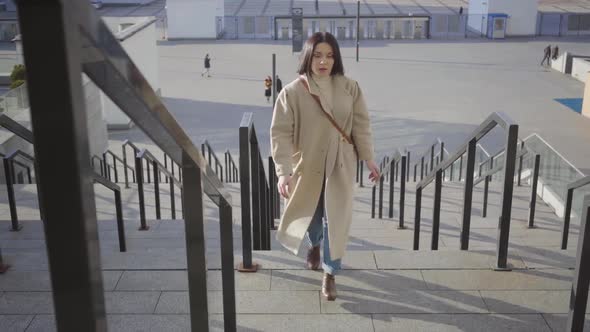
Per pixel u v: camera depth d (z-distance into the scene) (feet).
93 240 3.19
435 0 188.75
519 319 10.85
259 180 14.96
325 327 10.67
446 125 74.23
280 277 12.40
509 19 142.41
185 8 138.92
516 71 106.32
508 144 11.94
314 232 12.42
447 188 38.93
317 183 11.58
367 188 41.09
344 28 141.08
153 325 10.52
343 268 12.71
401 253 13.38
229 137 69.82
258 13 163.53
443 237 21.76
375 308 11.24
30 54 2.78
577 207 31.71
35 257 13.21
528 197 35.17
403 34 142.00
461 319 10.87
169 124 4.80
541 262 12.97
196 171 6.07
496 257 12.85
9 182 17.69
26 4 2.70
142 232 20.01
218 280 12.21
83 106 3.00
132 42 77.10
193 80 100.37
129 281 12.12
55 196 3.01
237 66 110.83
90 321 3.26
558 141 67.72
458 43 135.13
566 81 98.99
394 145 66.95
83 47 3.06
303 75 11.32
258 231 14.42
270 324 10.76
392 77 101.55
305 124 11.30
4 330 10.21
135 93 3.89
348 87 11.39
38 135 2.89
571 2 183.62
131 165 59.62
